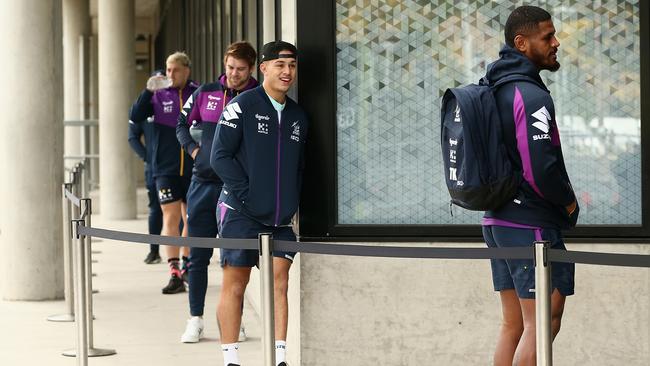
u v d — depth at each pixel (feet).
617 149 20.57
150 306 30.55
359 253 15.03
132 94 64.90
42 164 31.42
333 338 20.52
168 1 85.66
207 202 23.85
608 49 20.54
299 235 20.62
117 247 47.62
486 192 15.56
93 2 103.55
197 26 55.36
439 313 20.44
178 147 31.30
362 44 20.80
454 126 15.89
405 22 20.84
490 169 15.57
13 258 31.53
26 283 31.45
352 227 20.59
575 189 20.67
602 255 13.29
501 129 15.55
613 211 20.58
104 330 26.81
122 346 24.80
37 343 25.38
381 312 20.47
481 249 14.14
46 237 31.53
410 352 20.52
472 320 20.43
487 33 20.76
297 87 20.53
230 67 22.41
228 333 19.76
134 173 65.00
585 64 20.58
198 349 24.34
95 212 70.64
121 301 31.53
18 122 31.17
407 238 20.52
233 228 19.52
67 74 95.40
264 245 15.78
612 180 20.58
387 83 20.85
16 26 31.01
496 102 15.62
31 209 31.40
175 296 32.45
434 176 20.85
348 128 20.85
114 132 64.23
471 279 20.42
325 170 20.54
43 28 31.17
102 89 64.49
